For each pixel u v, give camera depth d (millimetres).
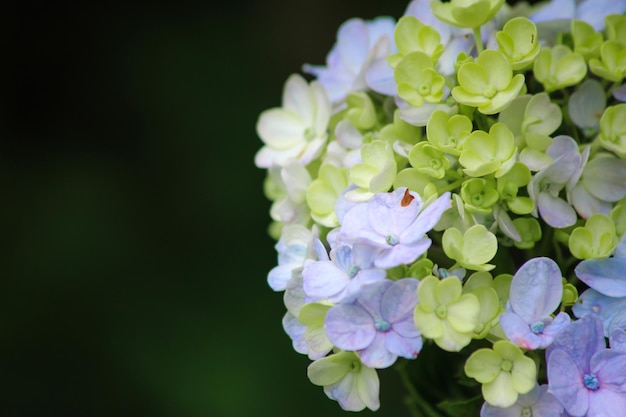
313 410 1049
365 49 660
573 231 580
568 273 606
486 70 584
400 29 612
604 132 596
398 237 562
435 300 557
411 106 601
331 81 663
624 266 575
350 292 557
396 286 555
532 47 589
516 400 560
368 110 621
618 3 641
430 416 628
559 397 550
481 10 590
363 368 576
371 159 591
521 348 559
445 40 623
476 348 596
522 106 590
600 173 597
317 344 577
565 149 583
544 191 588
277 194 668
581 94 607
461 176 581
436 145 581
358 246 562
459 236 565
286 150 648
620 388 557
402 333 558
